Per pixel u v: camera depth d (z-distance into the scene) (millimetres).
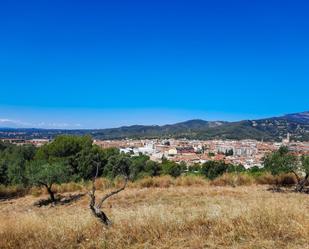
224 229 7641
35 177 22531
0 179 28547
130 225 8227
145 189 23562
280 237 7156
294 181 25016
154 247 7086
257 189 22797
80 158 31156
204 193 21406
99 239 7602
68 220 9148
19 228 8477
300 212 8289
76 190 25922
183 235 7668
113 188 24500
